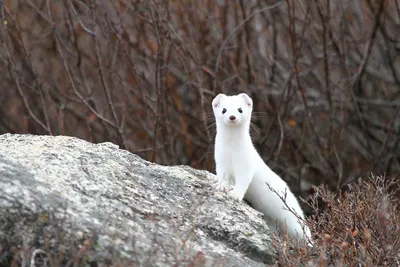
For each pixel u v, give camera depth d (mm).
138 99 14516
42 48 14898
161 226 6359
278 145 14203
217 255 6285
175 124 14414
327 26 14227
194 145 14273
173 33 14055
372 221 7246
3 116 14914
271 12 14711
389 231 6957
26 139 7332
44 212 5898
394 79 14773
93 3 13727
